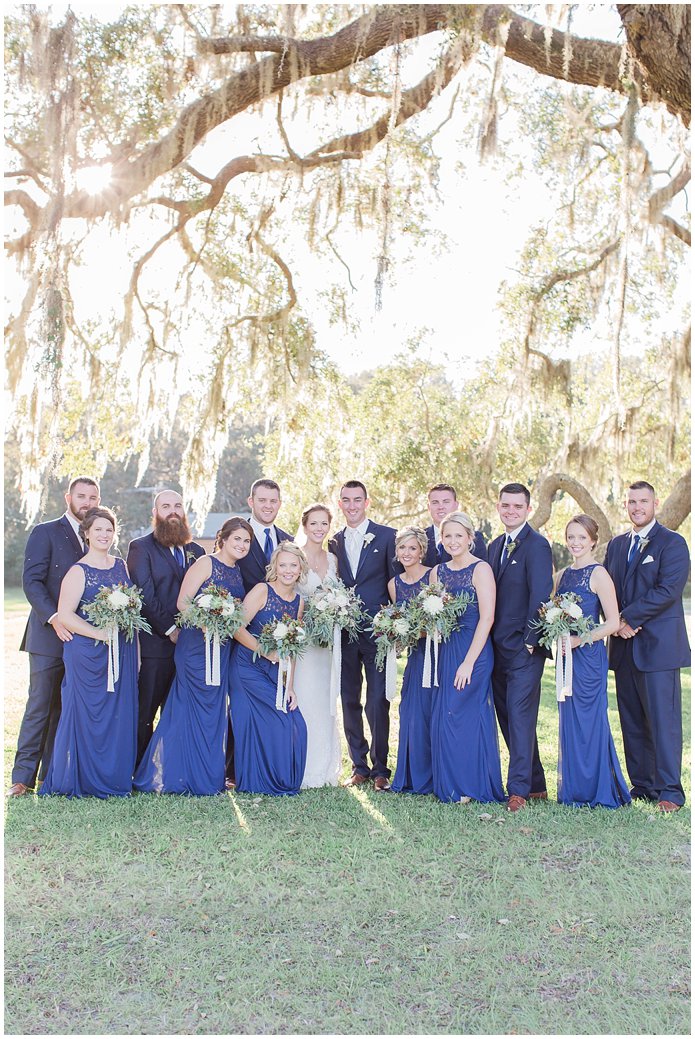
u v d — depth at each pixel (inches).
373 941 132.7
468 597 206.5
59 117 249.1
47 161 277.1
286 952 129.3
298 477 490.3
